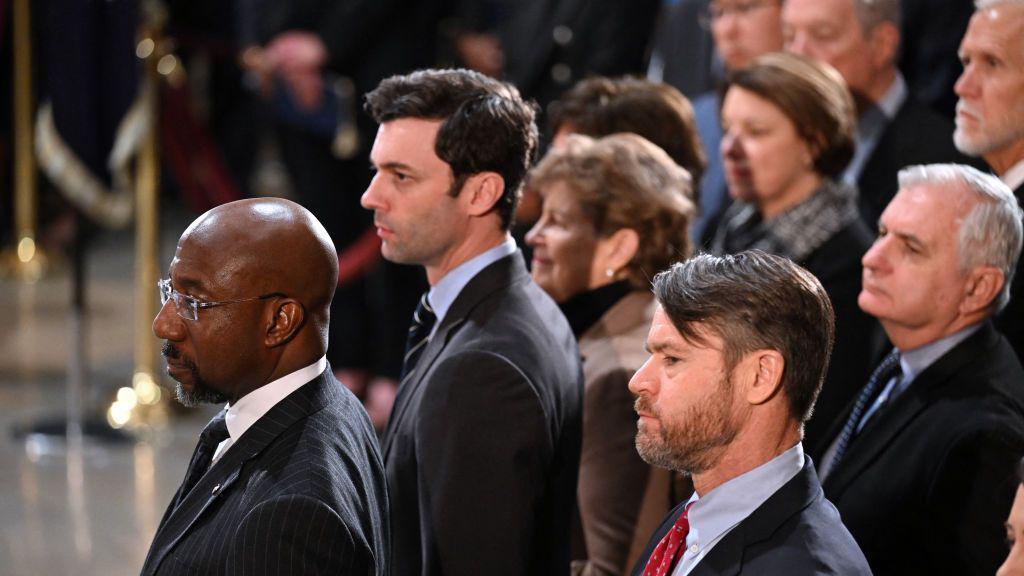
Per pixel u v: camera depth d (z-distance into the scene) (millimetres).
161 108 22641
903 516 8703
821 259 12195
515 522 8359
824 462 10023
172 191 28156
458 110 8875
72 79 21062
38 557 15656
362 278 21938
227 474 7242
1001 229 9148
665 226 10312
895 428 8945
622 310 10266
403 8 21203
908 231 9195
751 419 6754
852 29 14273
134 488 18234
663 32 19906
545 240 10445
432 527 8406
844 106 12477
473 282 9070
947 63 17297
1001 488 8312
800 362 6703
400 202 9000
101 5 21078
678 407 6773
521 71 19688
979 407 8648
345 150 21516
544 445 8555
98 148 21266
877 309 9336
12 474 18656
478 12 21625
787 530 6590
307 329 7477
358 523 7137
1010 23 10789
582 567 9828
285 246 7344
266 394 7422
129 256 36750
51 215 31938
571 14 19406
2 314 29297
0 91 25359
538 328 8953
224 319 7254
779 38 16047
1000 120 10859
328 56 21156
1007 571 6848
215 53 23422
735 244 13398
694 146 12203
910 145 14031
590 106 12180
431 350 9016
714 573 6598
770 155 12445
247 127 25969
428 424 8523
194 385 7426
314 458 7145
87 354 25875
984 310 9180
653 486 9641
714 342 6699
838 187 12586
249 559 6816
